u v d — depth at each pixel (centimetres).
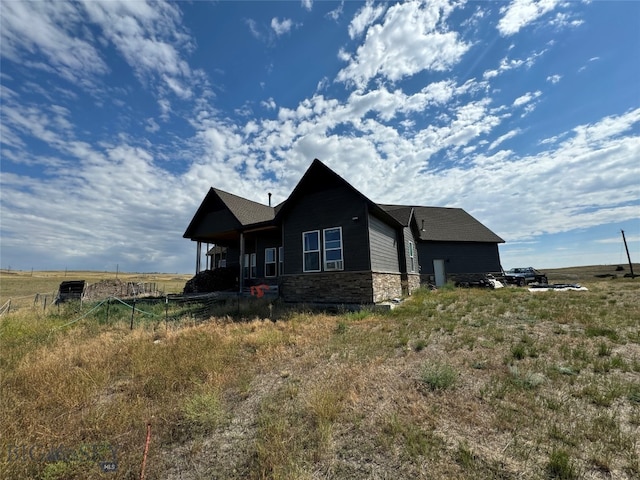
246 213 1822
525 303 1090
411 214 1792
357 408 386
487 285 1997
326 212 1309
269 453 305
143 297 1912
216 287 1934
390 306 1115
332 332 791
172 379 507
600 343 600
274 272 1864
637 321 755
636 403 370
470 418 349
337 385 452
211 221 1873
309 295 1295
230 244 2214
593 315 844
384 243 1427
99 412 401
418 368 511
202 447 335
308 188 1368
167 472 299
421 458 287
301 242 1356
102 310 1351
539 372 471
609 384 418
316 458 297
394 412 371
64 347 738
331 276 1253
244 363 586
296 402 416
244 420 388
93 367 568
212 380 495
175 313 1257
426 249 2298
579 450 286
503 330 725
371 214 1283
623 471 258
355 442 319
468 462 274
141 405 422
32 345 762
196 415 379
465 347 612
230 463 306
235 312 1182
